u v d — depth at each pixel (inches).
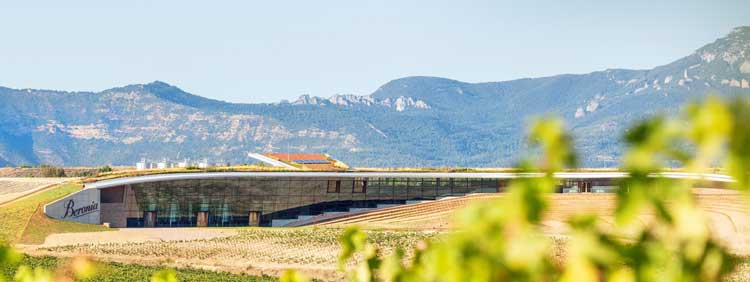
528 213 161.3
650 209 154.4
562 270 160.7
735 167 141.6
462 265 165.3
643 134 150.4
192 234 6958.7
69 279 302.2
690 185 151.6
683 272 150.0
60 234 6589.6
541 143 161.5
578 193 7770.7
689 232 150.3
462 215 169.8
